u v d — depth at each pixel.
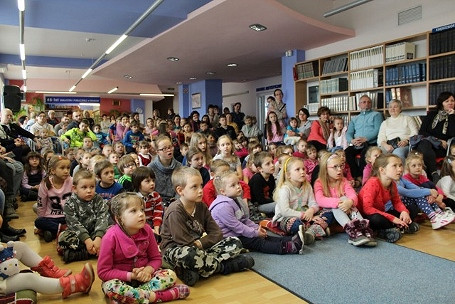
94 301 1.88
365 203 2.89
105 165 3.06
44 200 2.98
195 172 2.19
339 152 4.33
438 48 4.83
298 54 7.07
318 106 6.71
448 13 4.85
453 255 2.42
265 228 2.94
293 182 2.97
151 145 5.05
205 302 1.82
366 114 5.40
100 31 6.50
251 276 2.14
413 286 1.92
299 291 1.90
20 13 5.18
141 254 1.92
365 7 5.92
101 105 18.30
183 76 10.36
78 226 2.49
